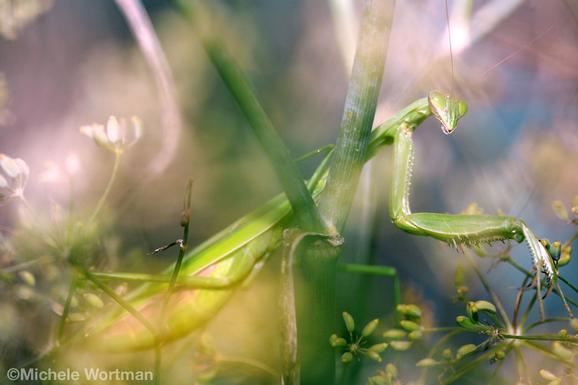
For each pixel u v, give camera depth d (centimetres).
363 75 22
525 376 23
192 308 24
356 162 22
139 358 24
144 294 24
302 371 23
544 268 22
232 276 24
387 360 25
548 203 27
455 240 23
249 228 24
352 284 26
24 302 23
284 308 21
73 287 23
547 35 27
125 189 26
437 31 27
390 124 24
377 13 22
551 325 27
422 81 27
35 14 27
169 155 26
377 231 26
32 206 23
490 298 27
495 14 27
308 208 22
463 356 23
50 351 23
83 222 23
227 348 25
